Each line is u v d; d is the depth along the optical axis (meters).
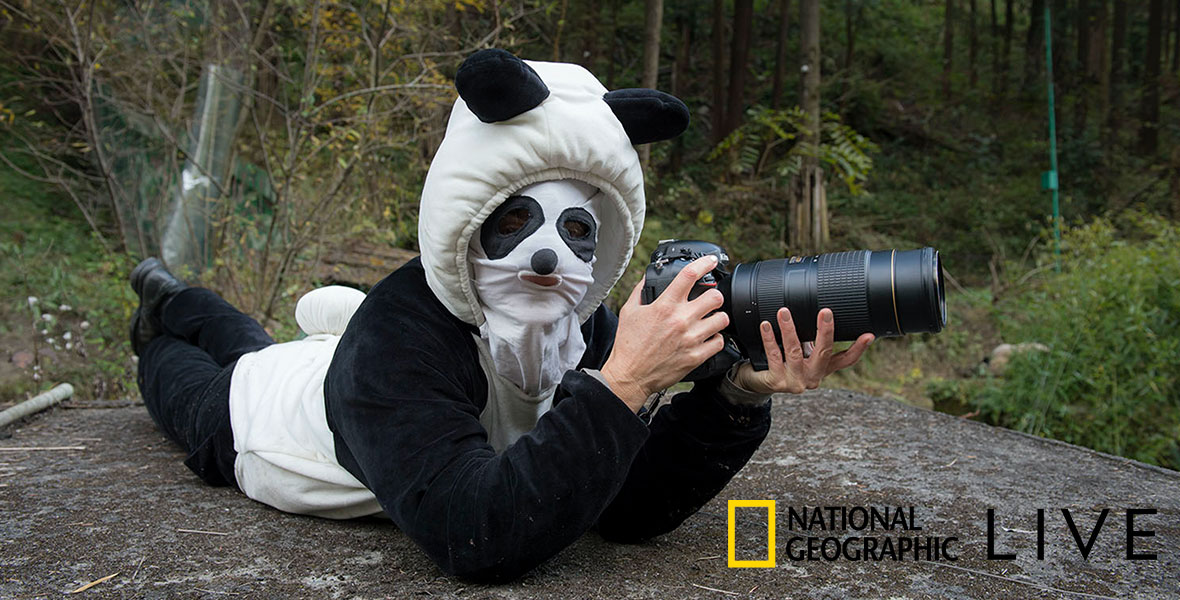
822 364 1.66
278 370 2.40
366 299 1.89
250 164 6.88
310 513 2.21
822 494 2.50
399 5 5.51
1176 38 21.39
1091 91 19.59
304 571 1.83
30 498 2.41
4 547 1.98
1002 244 13.71
